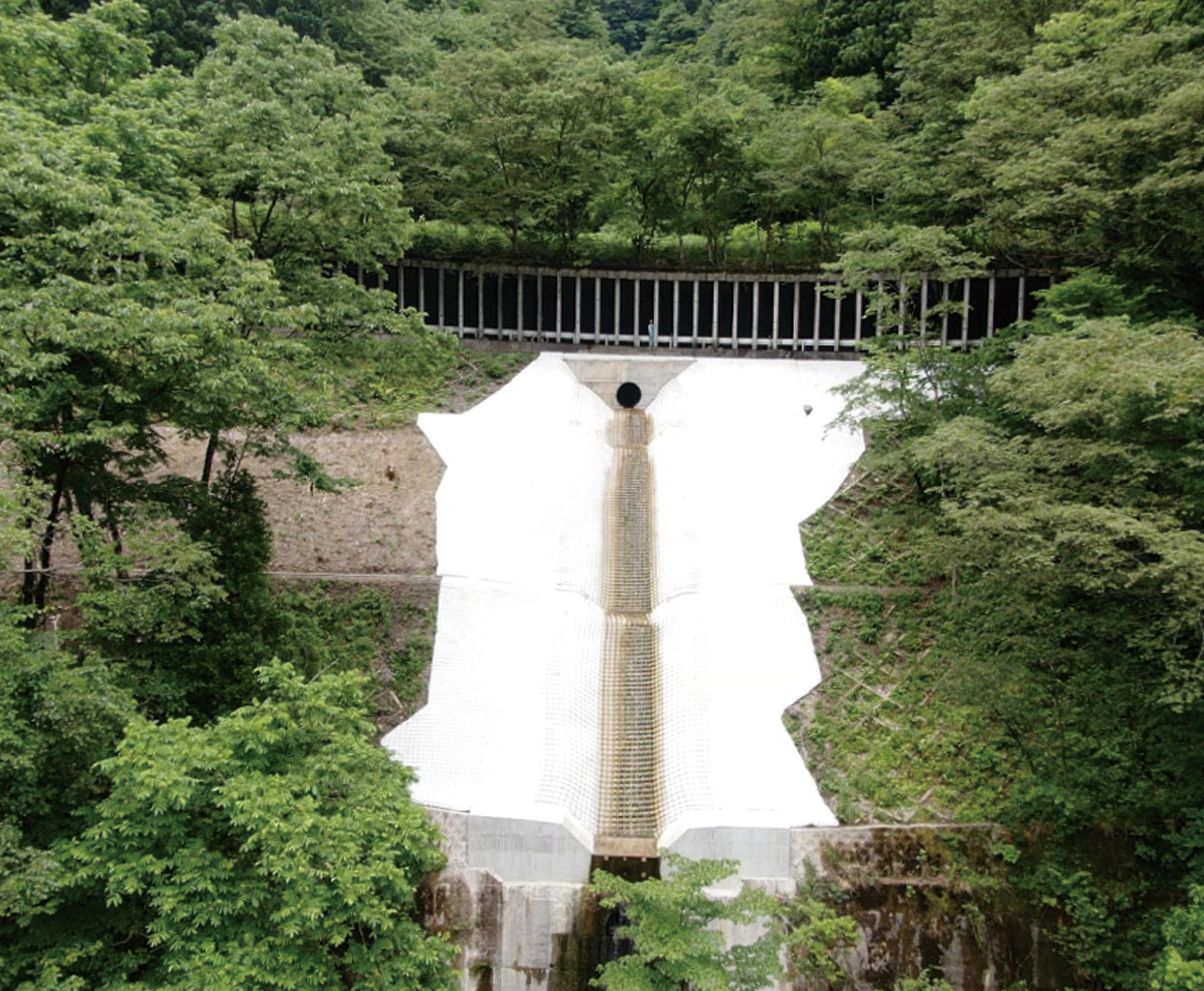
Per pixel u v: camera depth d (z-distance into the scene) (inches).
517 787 979.9
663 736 1065.5
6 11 1053.2
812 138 1688.0
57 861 609.9
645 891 697.6
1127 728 931.3
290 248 1168.2
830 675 1101.1
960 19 1779.0
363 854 689.0
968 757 990.4
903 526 1240.2
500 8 2568.9
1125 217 1129.4
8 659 661.3
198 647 867.4
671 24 3105.3
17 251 830.5
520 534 1289.4
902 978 858.1
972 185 1462.8
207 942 617.9
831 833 918.4
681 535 1318.9
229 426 935.0
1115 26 1269.7
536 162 1731.1
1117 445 796.0
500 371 1649.9
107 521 879.7
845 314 1807.3
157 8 2031.3
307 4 2181.3
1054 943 853.8
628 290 1831.9
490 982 901.2
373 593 1177.4
